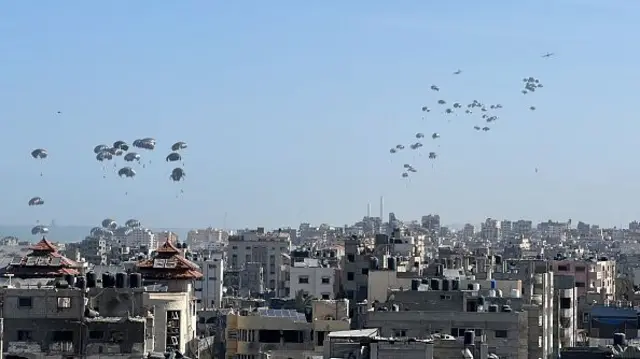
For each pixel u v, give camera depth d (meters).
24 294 186.50
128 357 184.62
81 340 185.38
